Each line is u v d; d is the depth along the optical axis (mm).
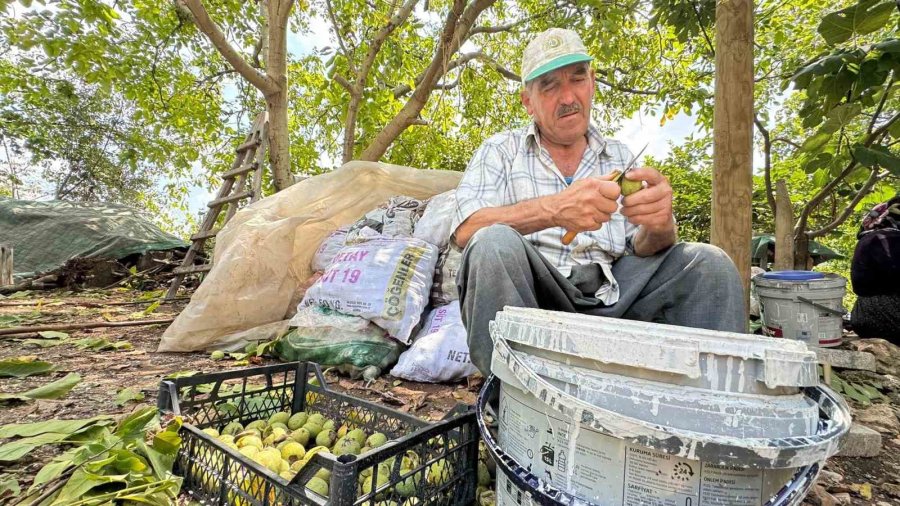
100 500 1062
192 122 8359
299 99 9383
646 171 1429
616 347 779
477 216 1660
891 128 3242
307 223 3457
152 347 3180
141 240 8188
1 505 1144
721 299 1504
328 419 1696
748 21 2236
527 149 1951
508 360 904
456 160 11734
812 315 3094
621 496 750
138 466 1184
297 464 1318
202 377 1569
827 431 724
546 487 805
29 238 7805
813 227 6609
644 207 1406
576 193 1423
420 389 2303
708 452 666
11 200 8430
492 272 1372
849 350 3020
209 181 9875
